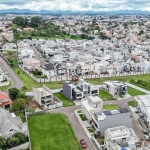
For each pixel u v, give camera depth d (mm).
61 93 101000
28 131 65938
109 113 68062
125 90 100875
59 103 86438
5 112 70625
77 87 95438
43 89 88562
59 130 69312
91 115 73188
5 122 63375
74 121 75500
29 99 91250
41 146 60812
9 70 132625
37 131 68188
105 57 157875
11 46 188750
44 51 179250
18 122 65812
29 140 60219
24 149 59062
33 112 78312
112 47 199875
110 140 58719
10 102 82062
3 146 56594
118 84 101812
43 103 86125
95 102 75562
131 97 98938
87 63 141250
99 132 67000
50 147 60625
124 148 52438
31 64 137000
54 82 114750
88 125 73125
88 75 125750
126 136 58625
